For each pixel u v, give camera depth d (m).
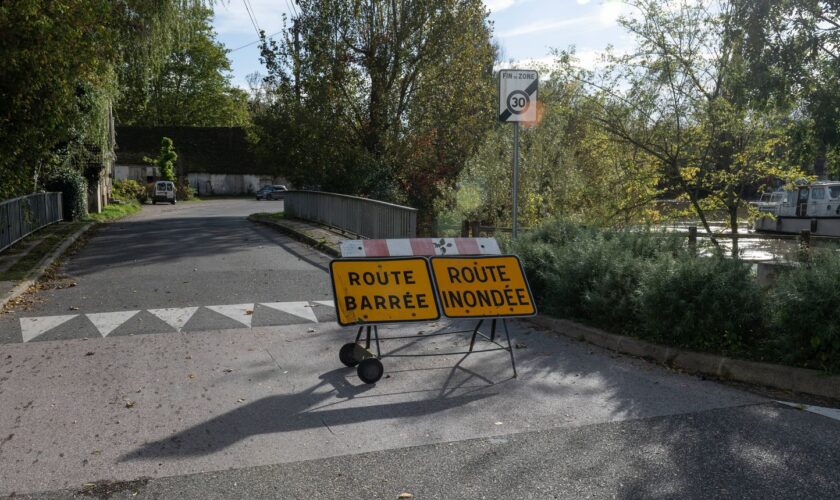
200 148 68.12
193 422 4.96
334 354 6.93
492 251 7.07
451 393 5.70
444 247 6.94
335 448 4.51
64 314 8.55
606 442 4.59
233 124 74.19
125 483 3.97
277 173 26.48
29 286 10.28
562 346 7.28
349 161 25.12
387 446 4.54
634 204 14.99
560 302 8.19
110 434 4.71
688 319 6.38
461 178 25.41
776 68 10.18
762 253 9.96
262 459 4.32
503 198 20.11
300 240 18.00
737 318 6.35
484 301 6.50
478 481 4.00
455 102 25.67
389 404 5.41
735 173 13.76
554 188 19.16
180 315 8.58
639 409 5.26
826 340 5.68
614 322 7.50
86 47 12.71
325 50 24.94
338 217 18.97
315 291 10.36
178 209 42.72
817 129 10.19
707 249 7.82
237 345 7.23
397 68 25.47
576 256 8.21
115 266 12.84
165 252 15.16
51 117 13.16
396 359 6.79
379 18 25.53
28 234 17.25
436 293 6.40
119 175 64.81
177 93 71.31
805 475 4.07
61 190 24.20
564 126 19.03
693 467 4.18
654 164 14.56
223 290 10.34
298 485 3.95
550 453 4.42
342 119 25.81
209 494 3.83
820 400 5.45
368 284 6.30
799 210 25.75
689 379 6.05
